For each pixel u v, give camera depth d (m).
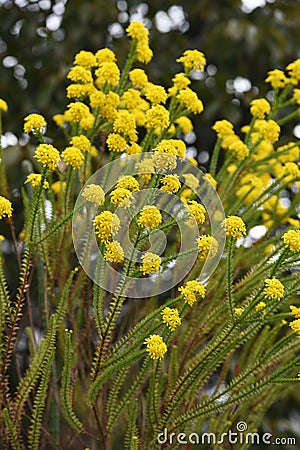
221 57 2.35
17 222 1.78
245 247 1.43
